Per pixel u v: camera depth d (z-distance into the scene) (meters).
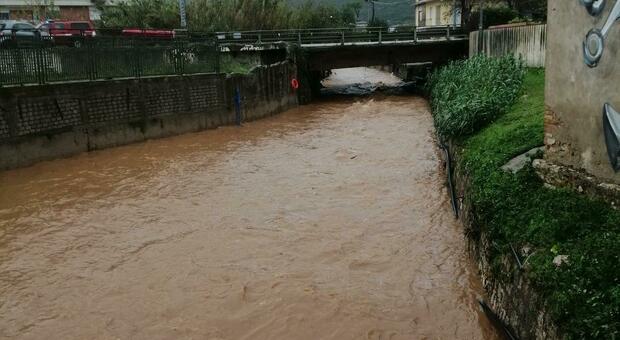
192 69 23.91
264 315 8.52
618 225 6.55
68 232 12.07
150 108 21.66
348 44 33.47
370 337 7.87
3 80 17.06
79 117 19.08
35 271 10.23
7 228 12.34
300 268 10.01
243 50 30.80
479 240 9.21
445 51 35.84
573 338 5.28
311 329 8.12
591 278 5.76
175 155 19.20
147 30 29.39
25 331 8.27
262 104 27.16
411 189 14.45
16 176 16.45
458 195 12.46
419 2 64.75
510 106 15.57
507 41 25.31
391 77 48.44
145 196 14.53
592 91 7.37
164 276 9.87
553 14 8.02
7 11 43.62
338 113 28.28
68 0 46.53
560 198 7.71
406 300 8.80
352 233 11.57
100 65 20.20
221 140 21.75
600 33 7.12
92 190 15.09
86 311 8.78
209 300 8.98
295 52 31.45
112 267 10.30
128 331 8.20
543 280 6.24
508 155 10.85
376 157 18.03
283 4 44.59
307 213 12.88
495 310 7.79
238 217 12.74
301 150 19.58
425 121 24.61
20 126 17.20
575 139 7.81
